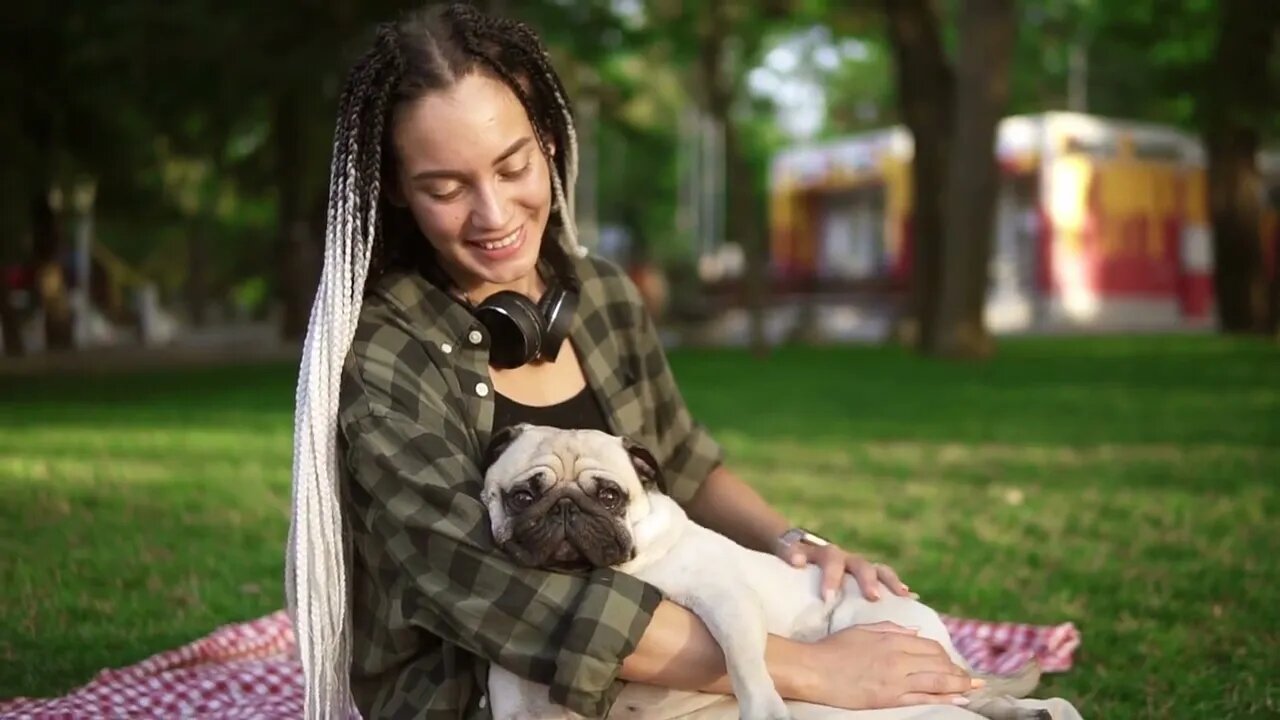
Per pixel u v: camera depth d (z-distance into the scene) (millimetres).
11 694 4039
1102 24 25719
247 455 9070
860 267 36969
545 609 2568
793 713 2689
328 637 2713
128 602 5145
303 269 25125
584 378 3215
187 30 16891
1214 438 9914
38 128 17875
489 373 3006
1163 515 6832
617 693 2635
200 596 5262
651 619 2623
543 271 3221
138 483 7758
